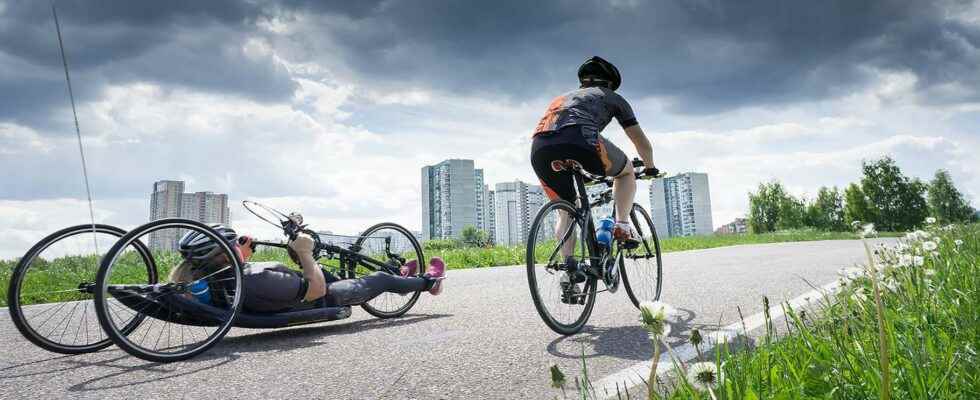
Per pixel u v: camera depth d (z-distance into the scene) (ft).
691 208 331.36
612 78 12.58
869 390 5.37
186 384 8.17
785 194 201.67
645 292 15.14
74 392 7.88
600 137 11.76
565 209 11.90
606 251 12.58
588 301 11.92
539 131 11.90
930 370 5.52
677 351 9.09
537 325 11.89
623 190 12.69
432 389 7.63
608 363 8.65
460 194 366.43
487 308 14.48
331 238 13.73
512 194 339.16
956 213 178.91
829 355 6.46
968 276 9.87
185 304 10.18
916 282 9.29
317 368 8.86
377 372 8.52
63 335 10.87
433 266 14.84
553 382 4.32
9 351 10.64
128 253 11.10
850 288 9.55
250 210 11.74
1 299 18.31
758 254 33.68
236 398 7.48
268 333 12.11
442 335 11.16
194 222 10.62
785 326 10.59
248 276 11.23
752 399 5.07
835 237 80.84
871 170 182.60
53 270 13.07
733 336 10.04
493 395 7.32
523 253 36.11
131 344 9.25
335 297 12.44
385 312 14.20
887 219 178.40
